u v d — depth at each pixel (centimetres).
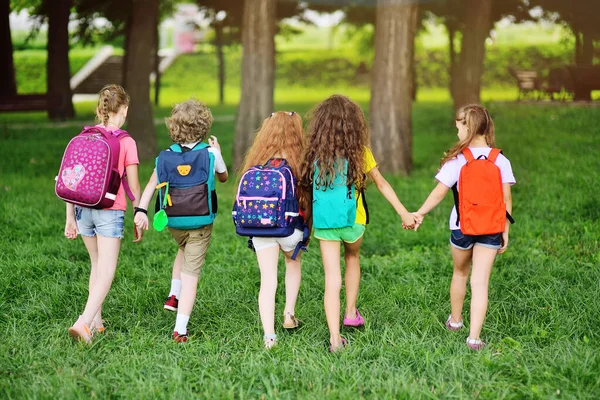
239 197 500
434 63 4778
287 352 491
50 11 2692
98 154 499
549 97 2675
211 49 5394
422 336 519
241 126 1477
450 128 2223
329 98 518
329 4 3294
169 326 567
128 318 582
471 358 475
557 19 2520
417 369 462
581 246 795
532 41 4641
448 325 556
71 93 2759
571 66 2408
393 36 1397
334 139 500
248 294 651
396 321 566
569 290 624
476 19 1959
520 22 2545
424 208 521
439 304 617
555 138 1606
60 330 541
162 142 2084
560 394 419
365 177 509
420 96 4281
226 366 469
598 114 1953
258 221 493
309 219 532
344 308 605
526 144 1558
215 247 830
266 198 492
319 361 468
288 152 522
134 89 1748
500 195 496
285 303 605
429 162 1572
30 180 1312
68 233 536
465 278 541
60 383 436
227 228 937
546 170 1260
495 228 494
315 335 546
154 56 3841
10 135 2117
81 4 2552
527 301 606
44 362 476
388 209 1048
